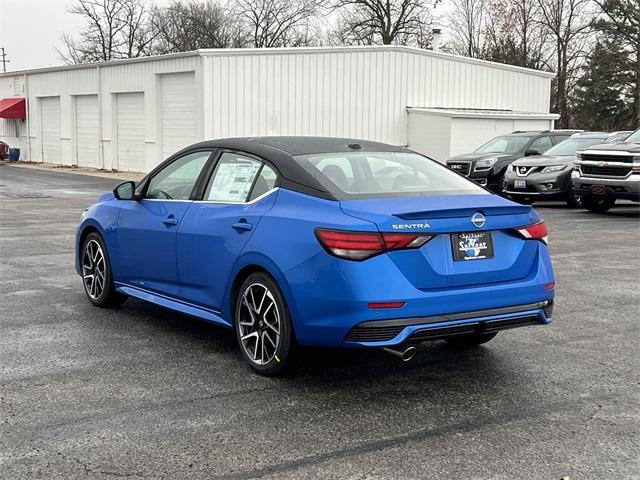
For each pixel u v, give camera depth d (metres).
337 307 4.28
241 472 3.50
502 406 4.44
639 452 3.79
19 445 3.79
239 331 5.05
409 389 4.73
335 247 4.30
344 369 5.13
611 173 14.73
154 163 27.00
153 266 5.92
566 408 4.42
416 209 4.40
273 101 24.52
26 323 6.26
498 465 3.61
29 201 17.61
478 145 26.80
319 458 3.67
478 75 29.16
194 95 24.73
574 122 52.31
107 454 3.69
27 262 9.23
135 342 5.73
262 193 5.02
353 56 25.83
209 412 4.27
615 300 7.46
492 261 4.61
